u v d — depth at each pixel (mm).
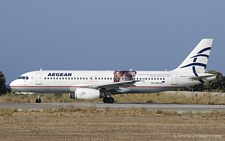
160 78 165625
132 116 104688
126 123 89625
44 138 67062
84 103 157250
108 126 83312
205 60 168500
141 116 105125
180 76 166750
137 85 164250
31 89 161125
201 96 195500
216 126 85938
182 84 167125
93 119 96250
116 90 162500
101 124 86688
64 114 107500
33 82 160750
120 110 117812
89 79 162250
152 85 165125
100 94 156875
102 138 67500
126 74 164500
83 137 68438
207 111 124938
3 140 64375
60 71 163250
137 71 166250
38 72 162625
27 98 179625
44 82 160875
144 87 164750
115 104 151000
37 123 86812
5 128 78312
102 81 162750
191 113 113500
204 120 97750
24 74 162875
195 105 154500
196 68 168250
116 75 164125
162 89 166250
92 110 118250
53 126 82062
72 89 161500
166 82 165625
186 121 95188
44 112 112625
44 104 147250
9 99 171500
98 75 163250
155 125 86312
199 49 168250
